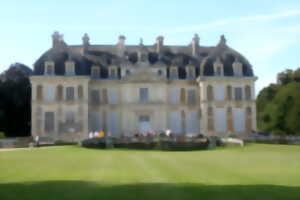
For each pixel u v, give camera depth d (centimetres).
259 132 5594
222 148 4356
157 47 6244
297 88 6450
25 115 6544
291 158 2933
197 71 6028
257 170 2155
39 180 1775
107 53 6188
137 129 5747
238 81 5844
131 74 5806
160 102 5766
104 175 1934
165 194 1418
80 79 5597
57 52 5781
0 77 6688
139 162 2639
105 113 5809
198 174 1975
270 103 7156
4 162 2623
